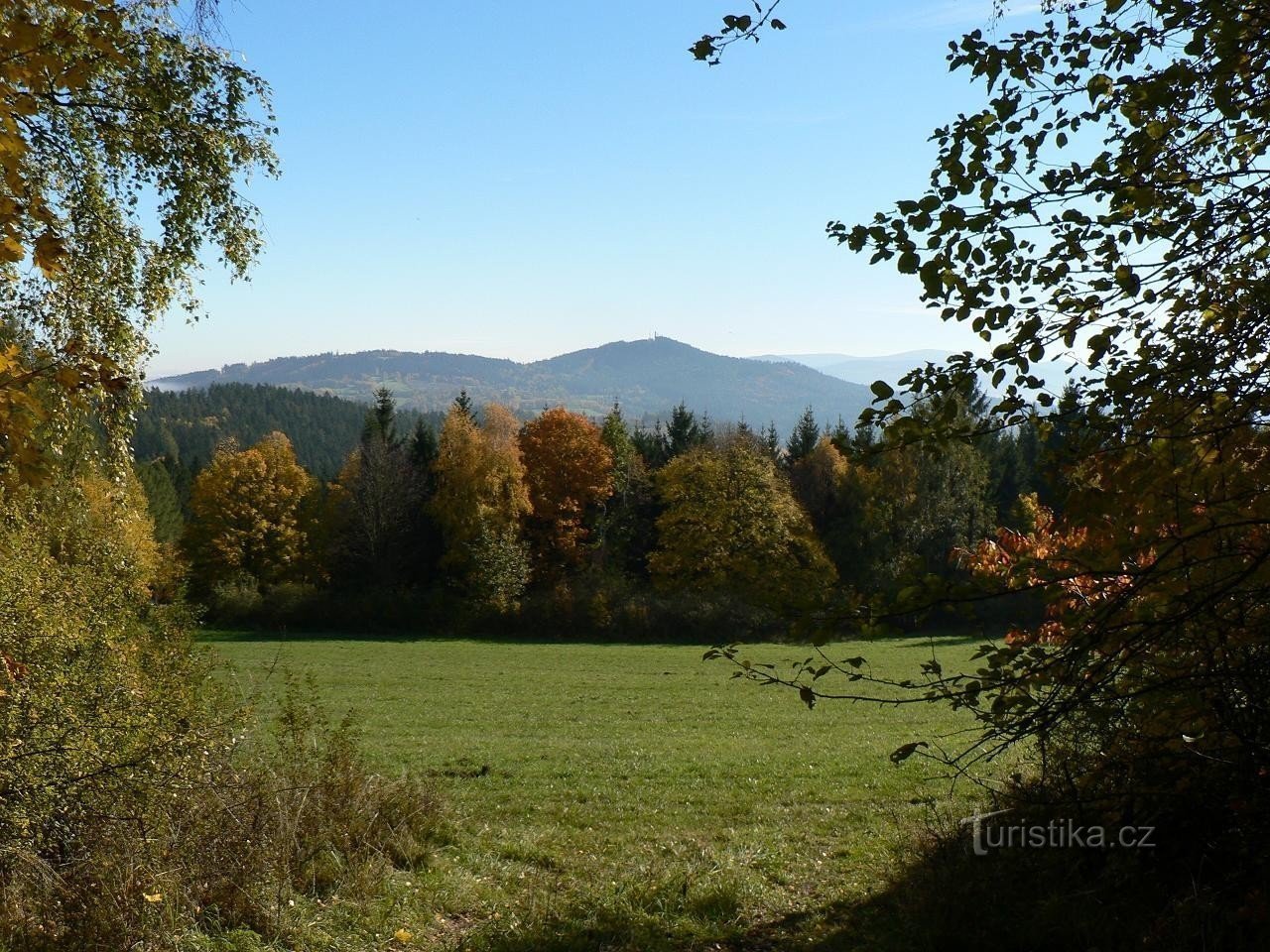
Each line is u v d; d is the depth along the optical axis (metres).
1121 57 4.64
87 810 6.63
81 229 9.92
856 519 54.28
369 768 15.84
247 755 9.23
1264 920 5.20
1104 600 4.52
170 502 65.44
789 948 7.07
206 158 10.00
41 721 6.65
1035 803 6.43
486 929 7.46
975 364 4.32
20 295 9.78
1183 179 4.56
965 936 6.46
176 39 9.56
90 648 7.79
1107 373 4.45
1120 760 5.80
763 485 51.72
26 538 8.55
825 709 27.58
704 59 4.57
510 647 47.28
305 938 6.68
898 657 37.56
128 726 7.23
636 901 8.15
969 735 19.33
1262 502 3.90
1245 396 4.15
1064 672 4.43
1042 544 6.81
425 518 57.31
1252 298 4.34
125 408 10.64
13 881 6.09
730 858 9.59
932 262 4.41
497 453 54.78
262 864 7.17
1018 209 4.34
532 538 57.84
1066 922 6.10
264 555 56.25
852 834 11.12
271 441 57.62
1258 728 4.86
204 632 51.09
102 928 5.93
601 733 23.41
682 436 69.25
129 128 9.59
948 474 53.81
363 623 52.56
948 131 4.60
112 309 10.33
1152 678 4.93
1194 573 4.25
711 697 30.94
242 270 10.91
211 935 6.42
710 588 51.06
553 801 14.05
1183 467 4.07
